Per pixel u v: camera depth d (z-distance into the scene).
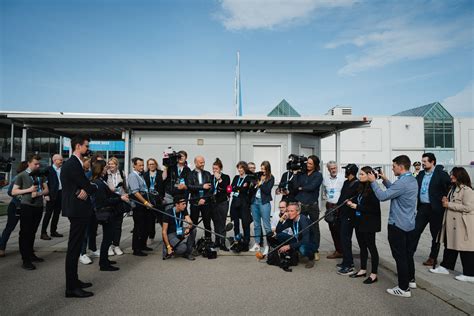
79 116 10.37
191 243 5.97
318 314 3.65
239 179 6.88
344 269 5.14
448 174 5.43
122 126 11.27
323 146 39.28
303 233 5.56
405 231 4.27
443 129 41.16
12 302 3.86
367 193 4.80
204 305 3.85
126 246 6.98
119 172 7.05
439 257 6.31
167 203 6.02
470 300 4.02
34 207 5.25
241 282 4.70
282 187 6.34
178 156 6.76
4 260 5.65
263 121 10.98
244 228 6.56
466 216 4.81
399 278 4.26
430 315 3.64
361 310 3.77
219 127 11.38
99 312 3.61
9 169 8.35
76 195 4.07
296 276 5.02
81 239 4.15
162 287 4.44
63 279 4.70
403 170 4.40
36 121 11.02
